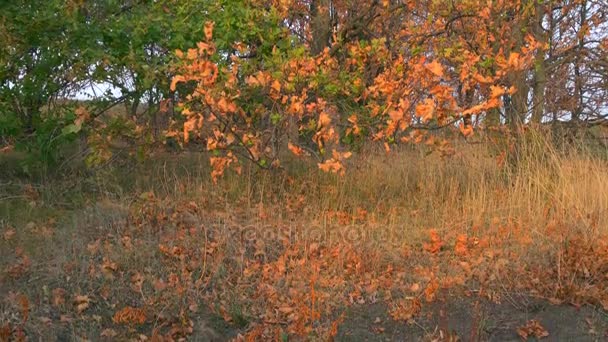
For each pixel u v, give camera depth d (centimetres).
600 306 580
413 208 827
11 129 834
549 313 568
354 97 815
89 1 851
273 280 610
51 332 502
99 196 802
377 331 538
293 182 861
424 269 648
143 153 831
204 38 845
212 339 515
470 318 558
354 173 891
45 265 607
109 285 579
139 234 696
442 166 888
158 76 813
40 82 838
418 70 688
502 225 745
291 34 940
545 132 890
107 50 845
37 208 777
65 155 920
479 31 866
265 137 802
